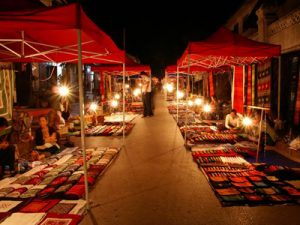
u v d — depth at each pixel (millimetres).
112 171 6258
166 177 5801
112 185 5418
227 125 10445
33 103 12547
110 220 4086
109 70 15641
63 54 7289
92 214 4270
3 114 7066
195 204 4527
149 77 16188
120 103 20250
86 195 4434
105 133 10734
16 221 3953
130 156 7508
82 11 4172
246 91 10742
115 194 4988
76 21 4039
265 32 11453
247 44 7957
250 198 4598
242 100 10984
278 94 8922
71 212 4238
